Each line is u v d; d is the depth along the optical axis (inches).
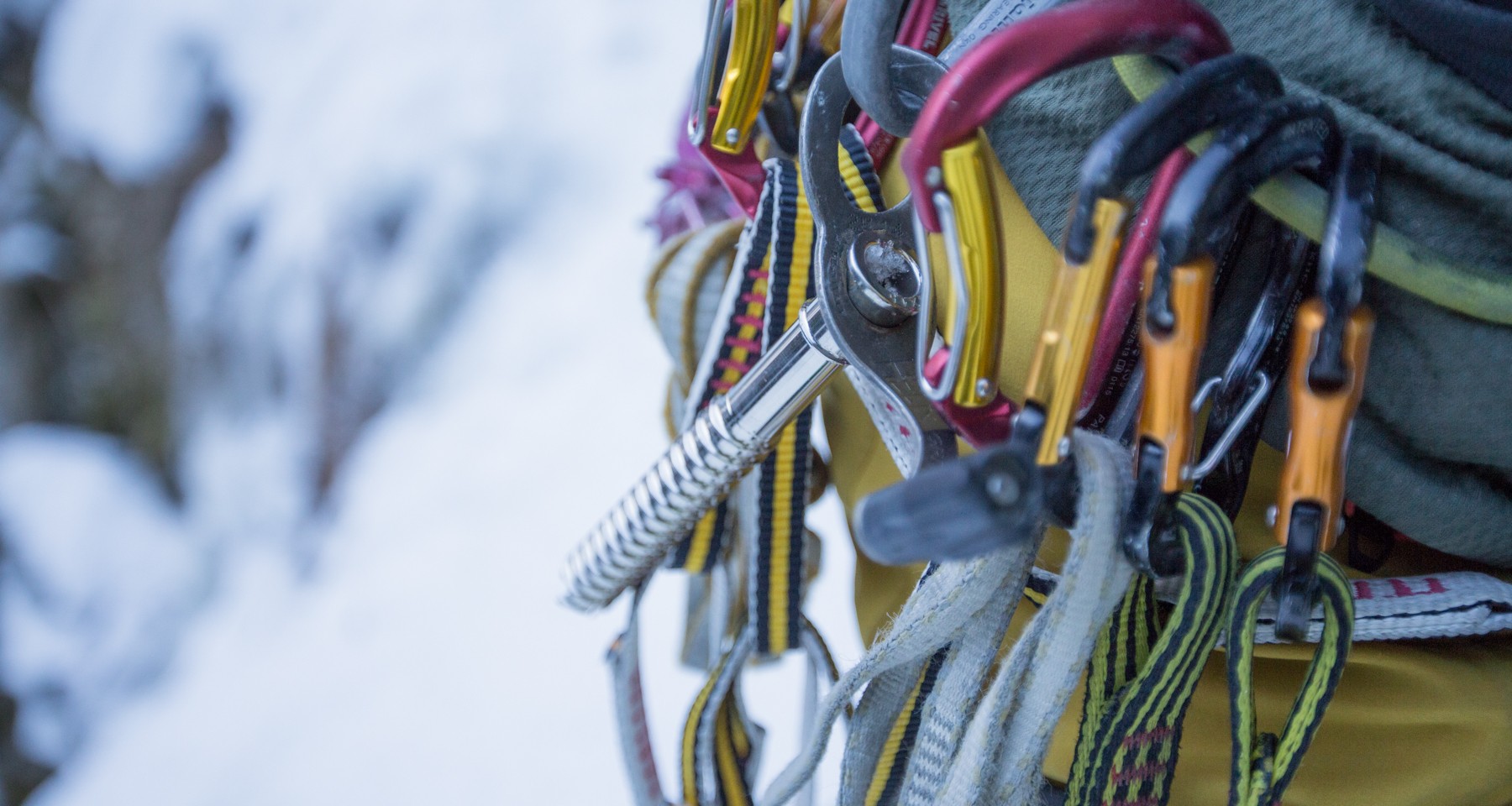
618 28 121.3
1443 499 15.3
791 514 22.5
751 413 17.9
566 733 69.4
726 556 27.0
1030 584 18.5
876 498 10.9
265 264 112.7
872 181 17.2
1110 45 12.1
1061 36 11.8
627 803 64.7
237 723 85.7
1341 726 17.9
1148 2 12.3
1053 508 13.3
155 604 99.7
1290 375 12.6
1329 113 12.8
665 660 62.8
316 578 93.8
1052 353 11.8
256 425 107.3
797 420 22.0
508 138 116.0
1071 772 15.1
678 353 25.1
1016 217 16.9
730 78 17.9
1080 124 15.8
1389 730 17.6
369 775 76.0
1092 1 12.1
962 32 16.4
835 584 56.3
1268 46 14.5
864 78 13.2
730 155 19.4
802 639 23.1
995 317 12.7
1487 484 15.7
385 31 121.3
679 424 28.7
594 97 118.4
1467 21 13.1
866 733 18.4
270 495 100.7
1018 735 13.9
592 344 102.1
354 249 111.4
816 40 19.3
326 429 104.5
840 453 23.8
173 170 115.5
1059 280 11.6
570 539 86.5
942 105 11.7
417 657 79.5
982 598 14.6
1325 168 13.3
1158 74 13.7
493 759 70.1
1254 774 13.9
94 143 114.8
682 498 19.8
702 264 24.0
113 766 87.2
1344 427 12.4
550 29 120.4
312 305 108.7
